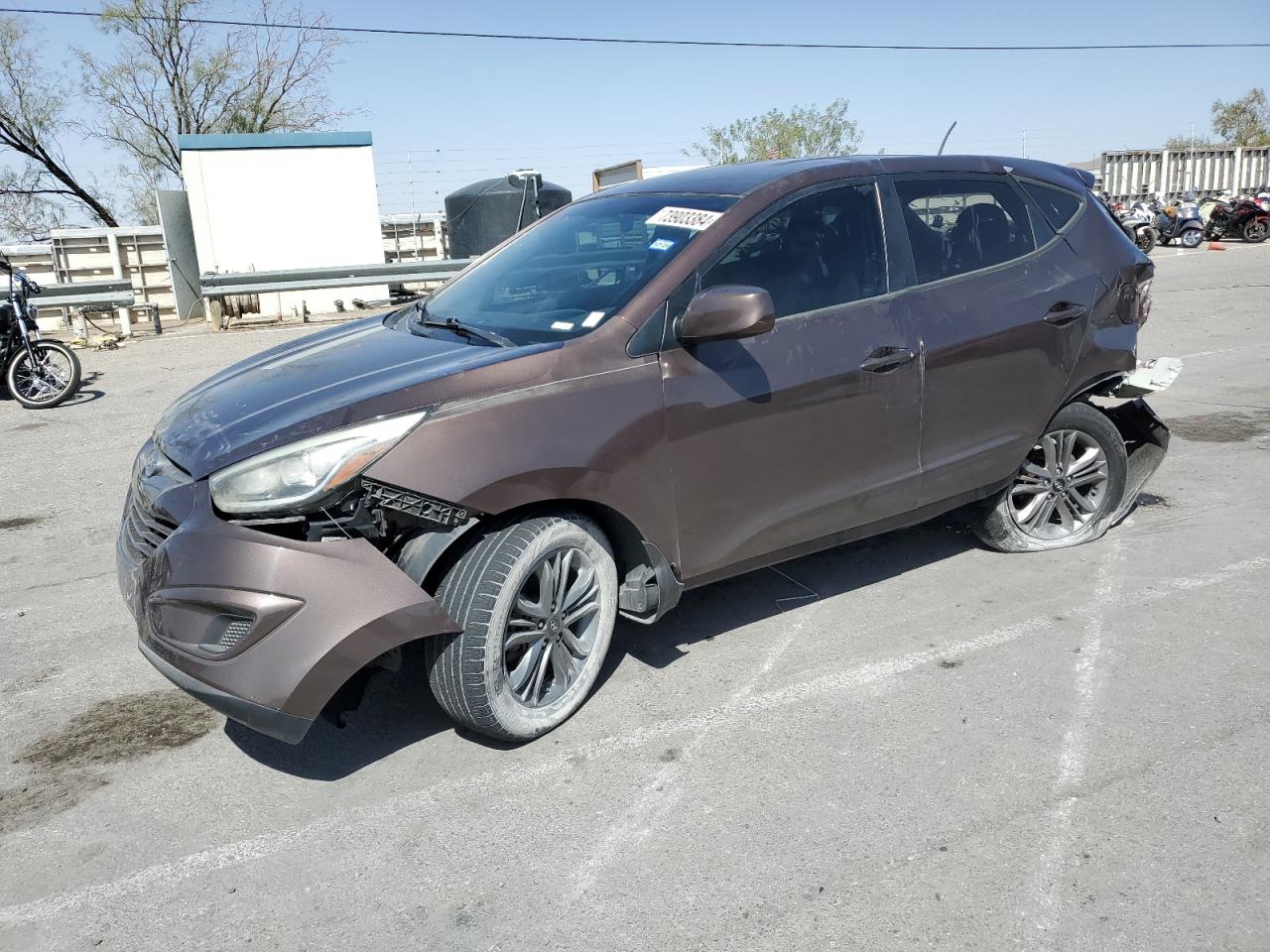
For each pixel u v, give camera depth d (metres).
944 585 4.37
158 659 2.91
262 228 16.23
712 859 2.65
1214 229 25.45
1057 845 2.64
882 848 2.66
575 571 3.30
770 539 3.64
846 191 3.83
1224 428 6.88
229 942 2.43
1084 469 4.68
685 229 3.55
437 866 2.68
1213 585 4.25
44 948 2.44
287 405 3.05
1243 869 2.52
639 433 3.20
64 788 3.12
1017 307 4.12
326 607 2.75
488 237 16.17
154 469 3.19
